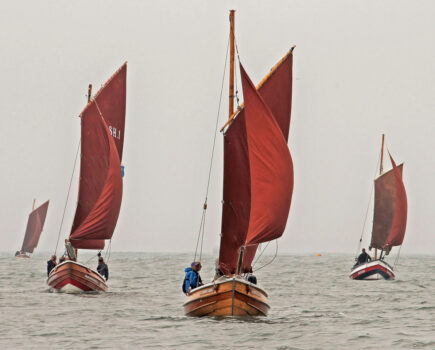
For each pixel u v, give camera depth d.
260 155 123.19
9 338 103.88
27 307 143.25
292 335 107.06
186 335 105.62
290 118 137.88
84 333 108.44
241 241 125.31
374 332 111.44
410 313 138.50
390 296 178.25
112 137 193.12
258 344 99.38
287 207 124.19
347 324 120.75
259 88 134.25
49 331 110.38
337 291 195.00
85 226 189.75
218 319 120.19
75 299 161.25
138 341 101.12
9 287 199.50
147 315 129.88
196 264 127.38
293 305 154.12
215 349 95.88
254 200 123.12
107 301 157.00
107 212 190.38
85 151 193.50
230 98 133.38
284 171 123.25
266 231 123.00
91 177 192.75
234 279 119.25
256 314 121.00
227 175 126.38
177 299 163.12
